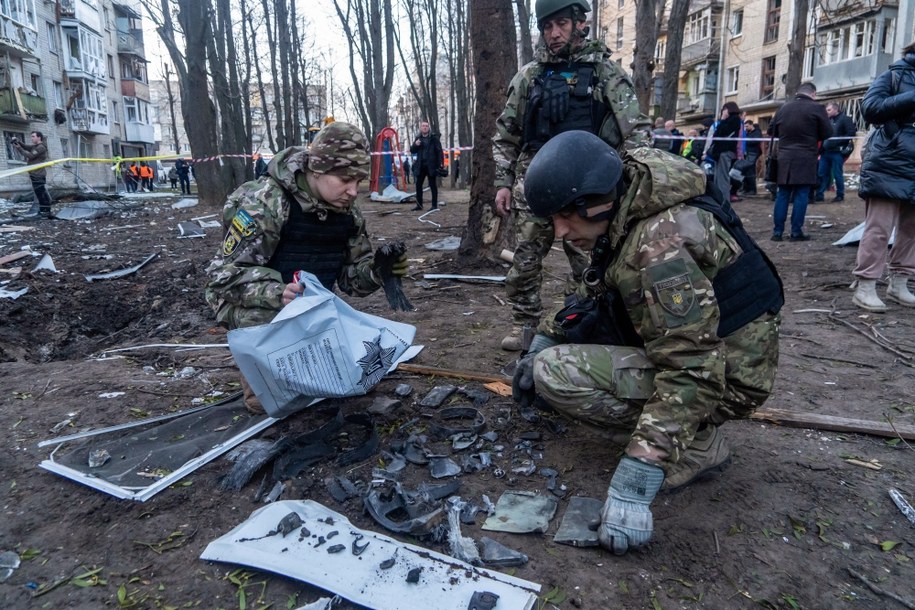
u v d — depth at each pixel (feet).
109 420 10.28
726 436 9.62
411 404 10.61
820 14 91.50
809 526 7.45
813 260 22.82
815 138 25.82
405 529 7.14
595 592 6.33
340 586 6.23
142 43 160.56
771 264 7.36
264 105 111.14
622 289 6.64
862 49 88.43
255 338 7.80
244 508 7.80
